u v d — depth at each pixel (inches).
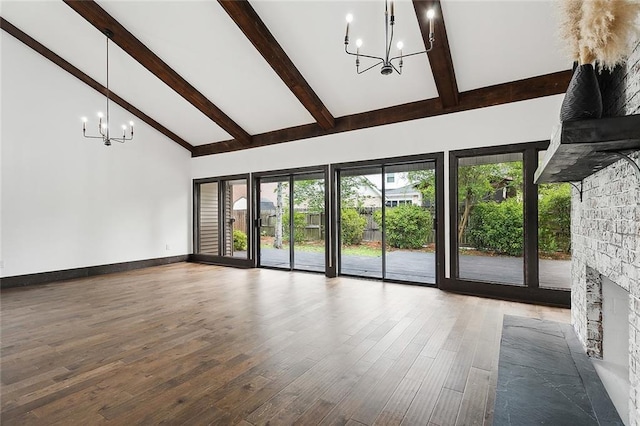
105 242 252.8
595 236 86.8
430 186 205.8
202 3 161.9
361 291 191.2
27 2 181.9
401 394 82.4
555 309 152.9
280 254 272.4
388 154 211.2
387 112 211.6
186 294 185.8
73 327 132.1
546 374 83.7
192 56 199.2
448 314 146.7
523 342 104.7
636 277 58.9
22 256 210.4
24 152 211.9
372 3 145.3
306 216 257.0
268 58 174.9
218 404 78.4
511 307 156.7
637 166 57.1
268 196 277.6
